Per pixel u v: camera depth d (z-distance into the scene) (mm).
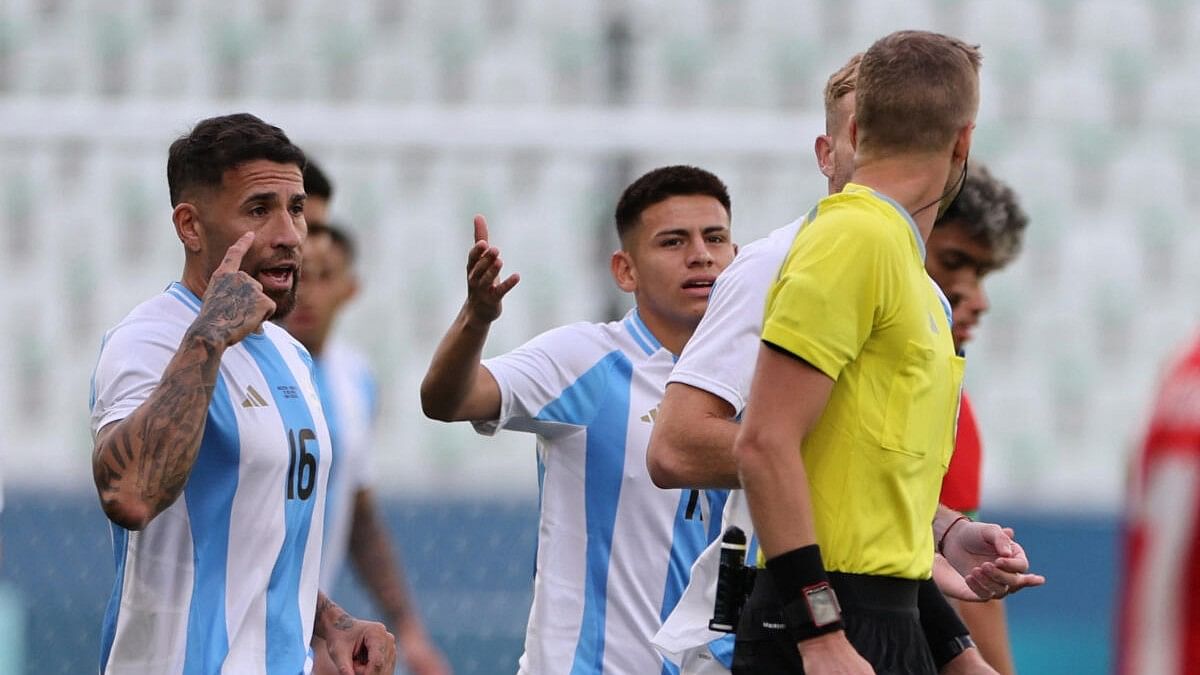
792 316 9922
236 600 12156
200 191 12539
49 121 26344
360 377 20141
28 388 26719
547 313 27516
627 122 27000
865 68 10664
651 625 14766
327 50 30000
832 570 10250
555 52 29969
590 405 15008
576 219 27562
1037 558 25062
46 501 21516
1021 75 31703
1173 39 31797
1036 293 29734
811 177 26844
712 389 11031
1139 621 8250
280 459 12414
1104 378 29391
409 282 27375
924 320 10375
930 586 11664
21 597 21203
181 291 12664
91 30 29688
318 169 19266
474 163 27547
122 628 12180
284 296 12766
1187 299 29828
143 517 11172
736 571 10875
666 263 15250
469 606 23375
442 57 30078
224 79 29859
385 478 25016
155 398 11352
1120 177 30219
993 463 29000
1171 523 8164
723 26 30266
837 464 10250
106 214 27078
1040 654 24703
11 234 26984
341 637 13375
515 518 23672
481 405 14344
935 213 10773
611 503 14914
